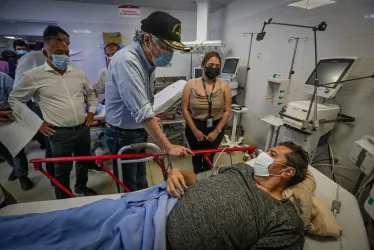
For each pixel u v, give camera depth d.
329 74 1.61
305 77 2.19
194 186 1.04
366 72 1.58
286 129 1.91
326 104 1.78
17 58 3.12
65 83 1.51
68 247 0.82
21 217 0.92
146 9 4.04
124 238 0.82
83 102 1.67
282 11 2.44
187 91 1.77
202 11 3.50
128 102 0.94
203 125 1.78
